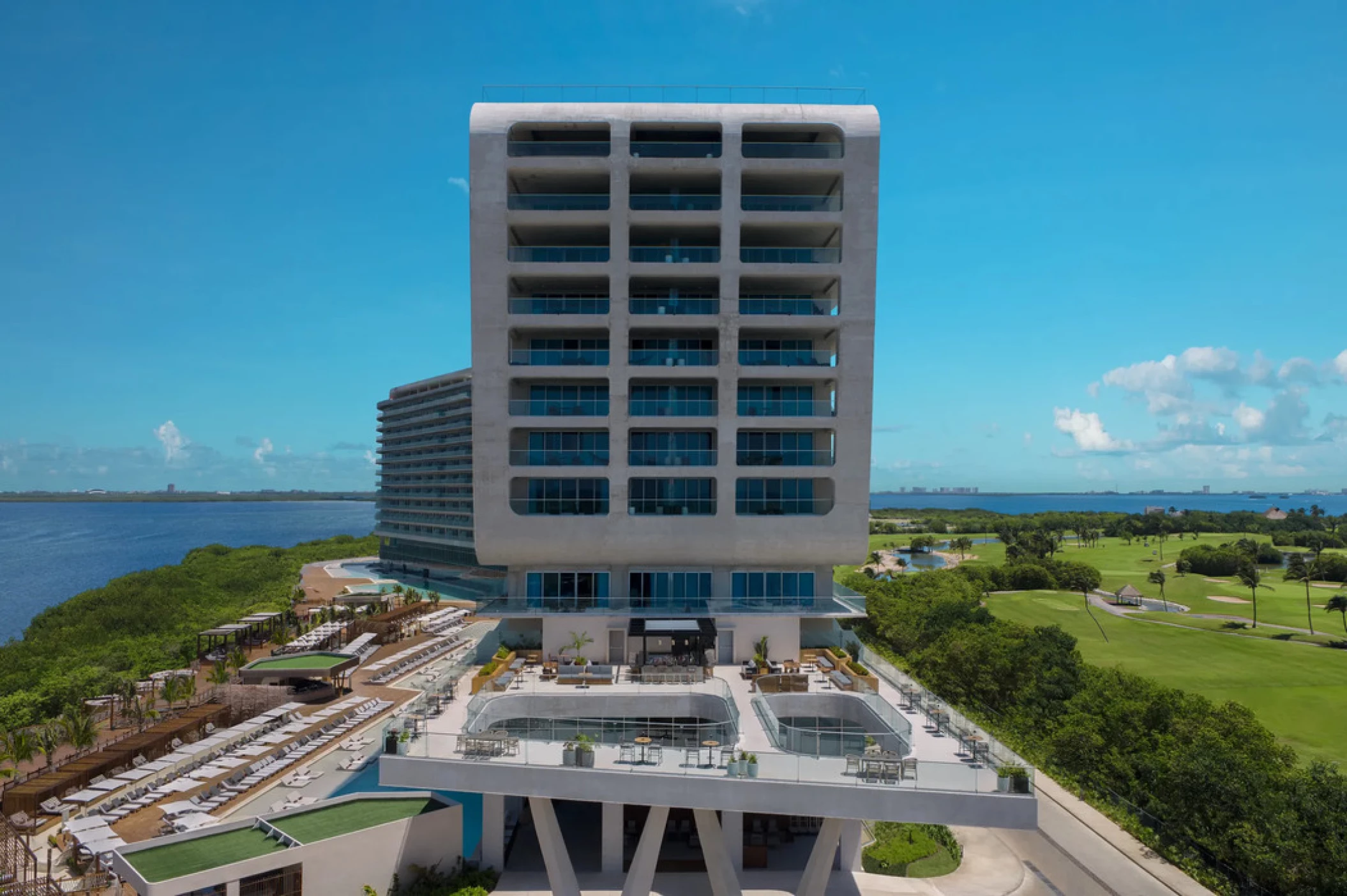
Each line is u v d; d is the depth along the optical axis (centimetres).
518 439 4566
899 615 7838
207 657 7538
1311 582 14325
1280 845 3109
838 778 2792
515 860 3509
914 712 3553
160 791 4088
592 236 4622
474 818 3981
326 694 6188
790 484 4597
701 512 4422
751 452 4594
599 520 4325
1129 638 9606
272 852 2978
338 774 4522
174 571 12706
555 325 4303
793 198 4422
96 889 3120
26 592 15050
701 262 4328
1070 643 5909
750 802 2831
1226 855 3400
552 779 2961
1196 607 12081
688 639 4409
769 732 3253
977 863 3597
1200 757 3662
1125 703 4531
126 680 5897
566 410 4466
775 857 3575
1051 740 4669
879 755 2797
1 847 3158
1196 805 3594
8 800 3847
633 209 4372
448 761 3020
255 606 9675
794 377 4338
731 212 4278
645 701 3809
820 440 4684
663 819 3011
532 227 4447
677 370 4319
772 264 4306
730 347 4316
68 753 4750
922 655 6384
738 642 4400
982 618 7119
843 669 4159
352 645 7550
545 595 4519
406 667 7294
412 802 3469
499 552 4350
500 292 4272
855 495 4350
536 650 4550
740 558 4400
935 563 18100
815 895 3066
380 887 3162
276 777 4469
